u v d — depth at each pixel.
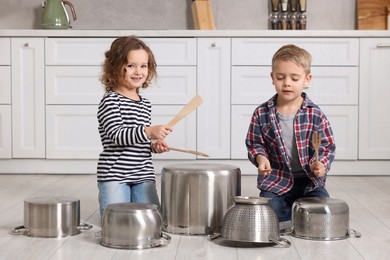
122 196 2.54
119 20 4.66
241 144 4.14
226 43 4.10
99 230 2.45
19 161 4.18
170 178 2.42
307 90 4.13
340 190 3.52
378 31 4.08
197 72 4.12
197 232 2.38
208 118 4.14
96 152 4.15
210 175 2.38
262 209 2.20
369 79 4.12
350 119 4.14
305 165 2.62
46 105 4.14
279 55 2.55
